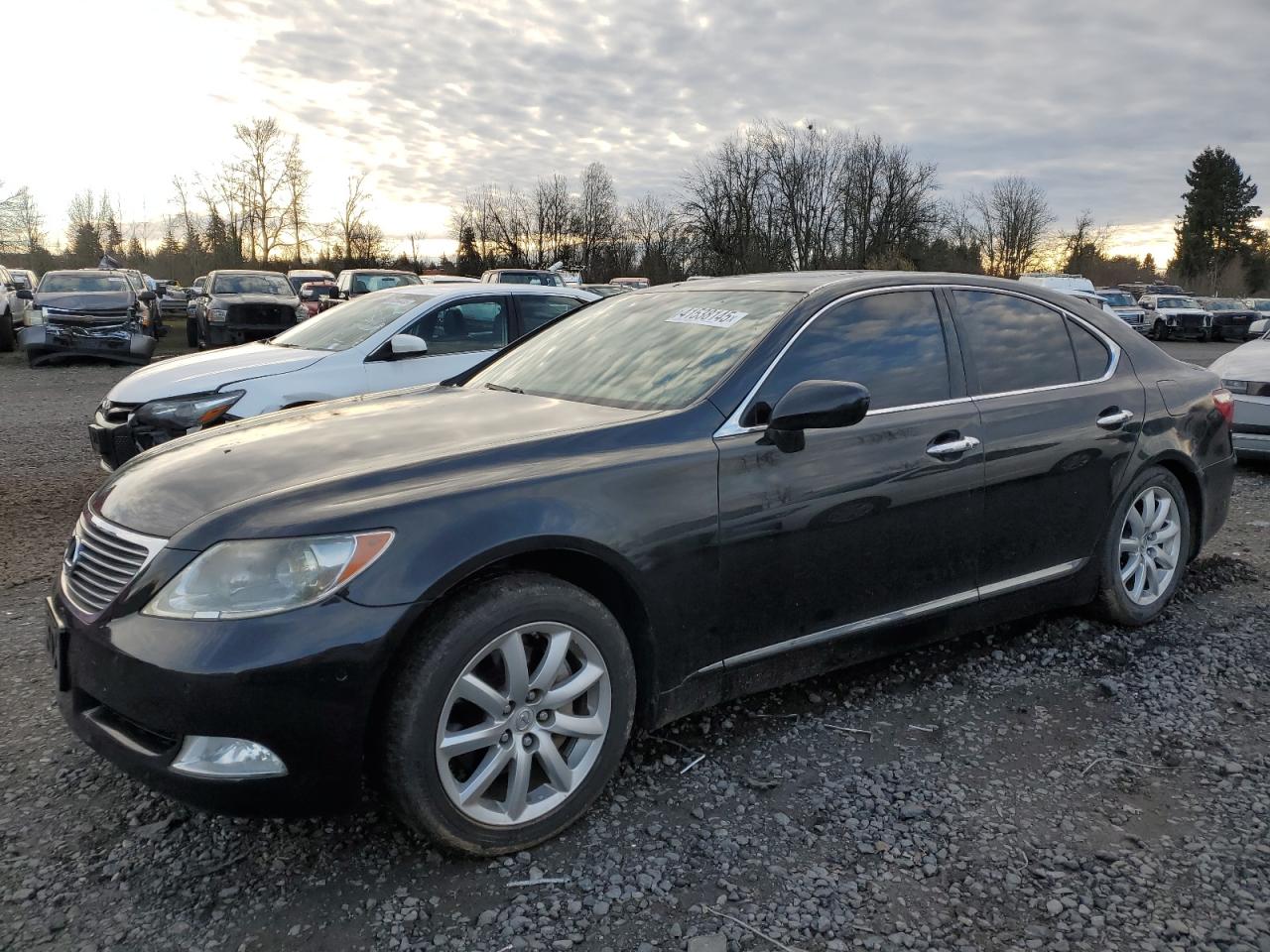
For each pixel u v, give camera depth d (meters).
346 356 6.59
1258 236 92.62
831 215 52.09
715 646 2.98
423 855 2.61
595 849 2.63
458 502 2.53
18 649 4.05
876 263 49.75
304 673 2.28
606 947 2.24
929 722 3.38
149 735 2.40
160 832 2.72
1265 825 2.71
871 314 3.47
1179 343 34.72
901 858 2.58
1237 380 7.78
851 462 3.19
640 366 3.42
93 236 74.38
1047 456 3.71
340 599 2.34
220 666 2.26
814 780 2.98
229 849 2.64
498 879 2.50
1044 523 3.77
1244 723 3.34
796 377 3.21
